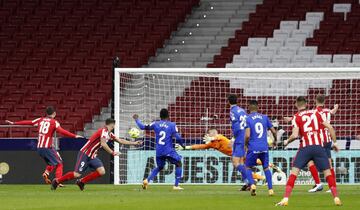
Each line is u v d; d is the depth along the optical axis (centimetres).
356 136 6469
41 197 4466
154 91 7694
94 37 9525
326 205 3719
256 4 9825
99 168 5188
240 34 9300
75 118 8106
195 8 10038
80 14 9931
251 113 4534
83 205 3762
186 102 7362
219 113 7112
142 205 3731
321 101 4178
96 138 5159
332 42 8919
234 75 7438
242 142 4678
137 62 9044
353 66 8525
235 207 3591
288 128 7056
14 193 4931
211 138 5428
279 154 6250
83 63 9094
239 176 6253
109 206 3675
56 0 10144
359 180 6209
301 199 4178
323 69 5947
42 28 9750
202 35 9531
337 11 9425
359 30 9062
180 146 5431
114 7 9981
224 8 9931
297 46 8962
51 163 5653
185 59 9138
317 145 3666
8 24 9850
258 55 8906
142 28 9619
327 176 3703
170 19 9762
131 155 6438
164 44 9469
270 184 4509
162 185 6075
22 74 8969
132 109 7575
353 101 6950
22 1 10169
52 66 9081
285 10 9556
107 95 8481
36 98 8531
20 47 9475
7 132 7912
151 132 6994
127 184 6288
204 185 6059
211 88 7469
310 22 9275
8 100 8538
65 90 8600
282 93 7350
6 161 6562
